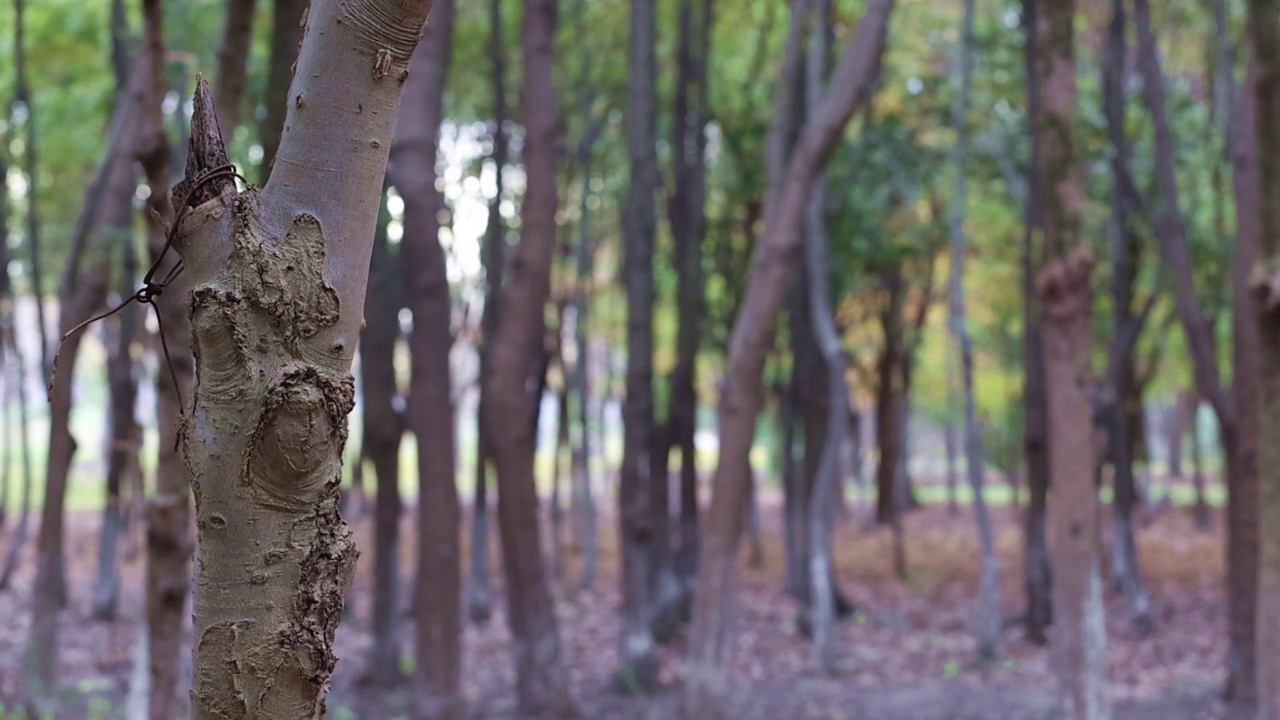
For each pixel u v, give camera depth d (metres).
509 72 12.83
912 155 12.09
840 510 24.70
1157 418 41.91
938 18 12.60
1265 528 4.20
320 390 1.40
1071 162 5.58
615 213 16.02
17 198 13.16
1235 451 7.96
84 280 6.66
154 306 1.56
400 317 12.01
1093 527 5.61
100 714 7.53
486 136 12.48
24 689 8.02
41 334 9.60
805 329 12.47
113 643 9.74
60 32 12.23
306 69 1.42
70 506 23.41
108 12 12.26
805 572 11.52
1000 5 13.27
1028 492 11.18
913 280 17.98
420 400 6.66
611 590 14.29
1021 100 11.95
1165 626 11.89
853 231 12.10
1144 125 12.04
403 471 30.94
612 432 37.03
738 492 7.11
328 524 1.44
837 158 11.80
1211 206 13.51
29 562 15.48
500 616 12.47
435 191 6.66
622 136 13.43
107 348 11.16
